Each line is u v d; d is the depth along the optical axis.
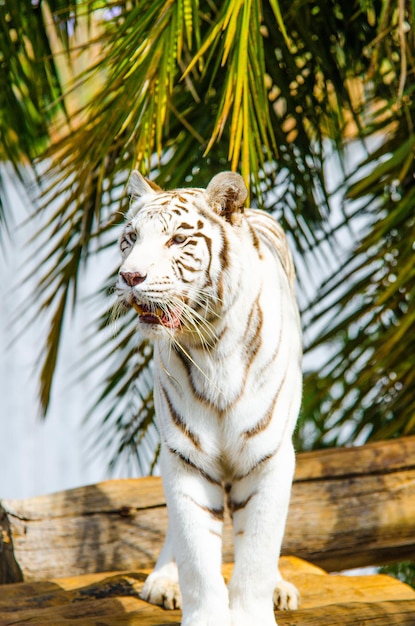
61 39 11.42
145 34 9.27
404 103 11.52
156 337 6.33
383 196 12.54
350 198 11.94
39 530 8.62
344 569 9.34
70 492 8.84
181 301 6.30
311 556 8.93
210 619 6.28
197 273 6.35
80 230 12.01
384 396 12.30
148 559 8.76
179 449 6.56
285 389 6.65
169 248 6.32
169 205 6.47
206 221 6.48
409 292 11.56
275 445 6.54
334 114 11.94
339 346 13.52
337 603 7.31
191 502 6.49
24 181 12.93
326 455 9.16
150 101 9.09
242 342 6.49
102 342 12.70
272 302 6.69
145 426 12.97
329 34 11.64
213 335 6.46
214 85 11.34
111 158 11.52
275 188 12.18
